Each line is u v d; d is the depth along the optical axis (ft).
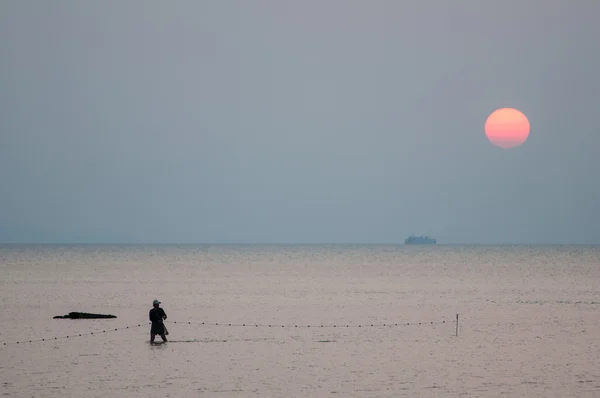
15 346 560.20
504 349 548.31
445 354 526.57
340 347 557.33
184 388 416.05
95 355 519.60
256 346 561.84
